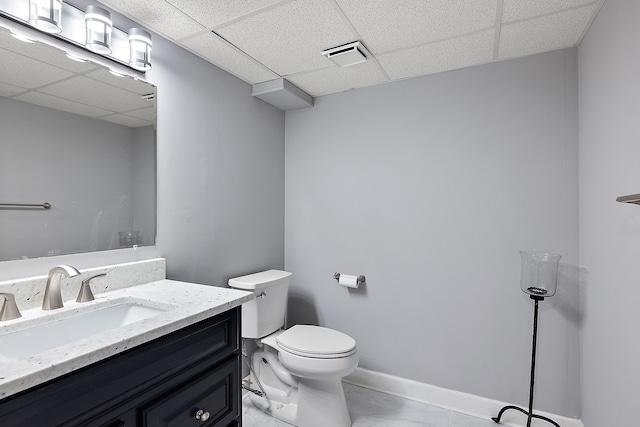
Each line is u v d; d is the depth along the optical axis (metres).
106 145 1.42
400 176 2.23
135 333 0.89
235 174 2.15
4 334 0.96
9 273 1.13
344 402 1.86
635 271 1.13
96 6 1.29
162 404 0.97
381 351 2.27
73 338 1.12
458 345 2.04
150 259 1.59
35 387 0.70
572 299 1.77
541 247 1.84
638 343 1.11
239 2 1.40
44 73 1.23
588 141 1.60
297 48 1.80
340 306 2.43
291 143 2.63
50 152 1.24
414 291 2.18
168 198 1.69
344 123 2.43
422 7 1.44
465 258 2.03
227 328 1.26
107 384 0.84
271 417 1.95
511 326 1.91
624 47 1.19
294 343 1.82
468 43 1.75
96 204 1.38
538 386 1.84
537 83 1.86
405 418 1.93
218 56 1.89
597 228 1.49
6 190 1.12
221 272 2.02
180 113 1.77
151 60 1.62
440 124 2.11
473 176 2.02
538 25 1.58
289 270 2.62
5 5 1.12
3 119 1.12
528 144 1.88
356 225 2.38
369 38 1.70
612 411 1.33
